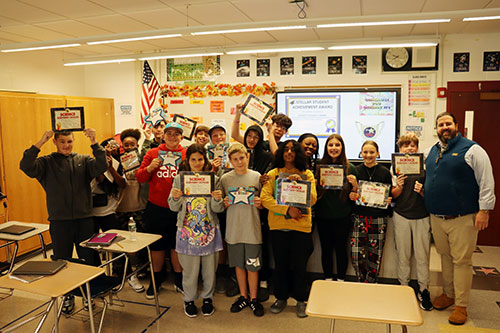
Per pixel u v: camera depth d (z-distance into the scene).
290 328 2.87
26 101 4.48
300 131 5.58
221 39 5.32
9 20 4.29
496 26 4.55
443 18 3.29
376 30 4.77
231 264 3.13
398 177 3.08
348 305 1.92
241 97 5.79
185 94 6.03
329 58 5.40
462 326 2.88
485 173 2.74
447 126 2.90
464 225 2.86
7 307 3.27
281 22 3.52
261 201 2.98
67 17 4.20
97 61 5.26
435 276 3.81
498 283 3.70
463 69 4.97
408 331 2.82
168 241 3.41
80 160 3.20
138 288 3.52
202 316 3.06
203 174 2.94
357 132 5.38
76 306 3.28
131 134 3.84
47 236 4.79
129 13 4.07
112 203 3.61
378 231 3.16
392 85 5.20
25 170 2.95
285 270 3.07
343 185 3.08
